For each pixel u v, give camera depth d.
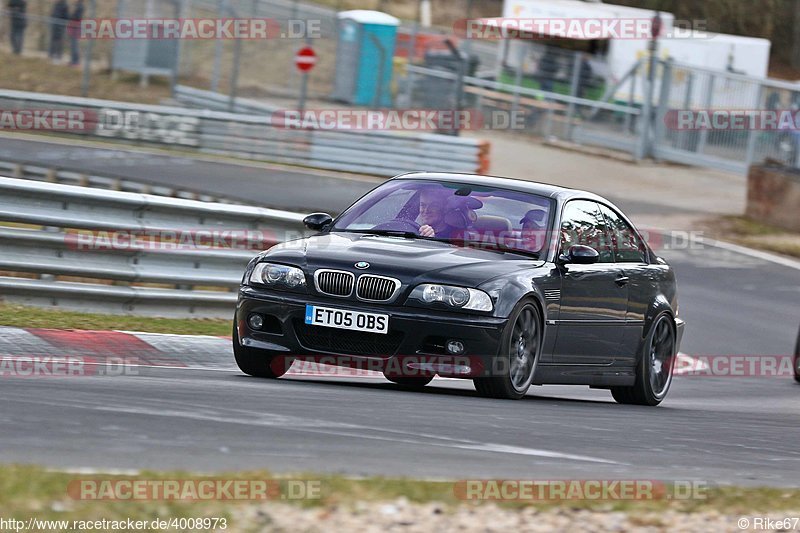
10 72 108.81
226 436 18.66
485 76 122.12
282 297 26.98
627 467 20.00
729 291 64.88
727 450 23.84
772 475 21.14
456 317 26.23
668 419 29.03
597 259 29.64
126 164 79.31
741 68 121.81
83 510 13.68
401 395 26.55
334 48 123.50
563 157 111.81
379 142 94.12
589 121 117.94
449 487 16.42
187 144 93.12
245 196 72.88
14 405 19.58
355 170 94.06
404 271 26.59
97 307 37.19
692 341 52.44
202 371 29.06
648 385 33.47
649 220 86.69
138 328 35.25
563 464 19.48
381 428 20.98
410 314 26.22
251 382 26.61
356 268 26.70
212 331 37.31
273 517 14.24
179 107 108.88
